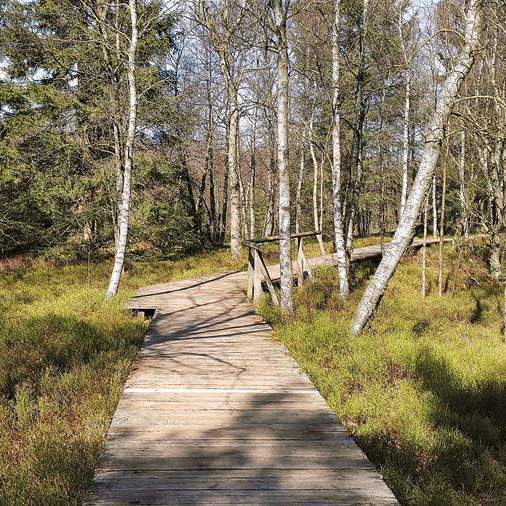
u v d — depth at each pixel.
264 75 23.12
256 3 10.58
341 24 13.13
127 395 5.49
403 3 13.95
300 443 4.30
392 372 6.80
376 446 5.01
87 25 15.45
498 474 4.77
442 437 5.16
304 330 8.16
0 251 19.61
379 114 20.02
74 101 15.95
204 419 4.82
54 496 3.66
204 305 11.06
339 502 3.38
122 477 3.68
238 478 3.68
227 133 26.34
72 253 17.53
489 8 10.01
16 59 16.67
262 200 39.66
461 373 7.02
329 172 32.12
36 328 8.24
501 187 15.62
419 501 4.27
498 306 12.92
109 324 9.11
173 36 19.67
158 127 17.25
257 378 6.12
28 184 17.05
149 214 17.39
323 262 17.47
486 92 13.98
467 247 20.17
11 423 5.23
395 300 12.97
